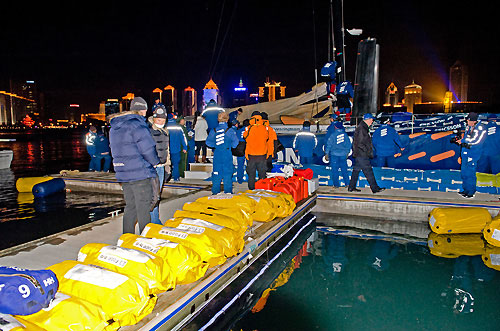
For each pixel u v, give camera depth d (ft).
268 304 10.96
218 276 11.36
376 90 31.01
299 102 37.65
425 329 9.34
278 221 17.17
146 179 12.40
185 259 9.95
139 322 8.49
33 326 6.76
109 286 8.04
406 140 25.76
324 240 17.39
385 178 25.45
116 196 28.60
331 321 9.84
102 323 7.42
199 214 13.00
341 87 31.27
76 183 31.81
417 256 15.12
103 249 9.41
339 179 26.89
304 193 22.49
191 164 31.42
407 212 21.47
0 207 24.43
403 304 10.82
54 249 13.00
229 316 10.25
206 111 26.40
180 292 9.88
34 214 22.31
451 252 15.60
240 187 25.89
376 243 16.90
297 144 27.58
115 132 12.20
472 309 10.52
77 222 20.35
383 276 13.00
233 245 12.12
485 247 16.25
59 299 7.45
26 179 30.55
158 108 15.84
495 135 23.15
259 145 21.48
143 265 8.78
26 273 7.24
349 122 31.76
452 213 18.40
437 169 24.95
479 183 23.27
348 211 22.98
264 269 13.82
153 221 15.40
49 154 88.99
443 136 24.75
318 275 13.17
